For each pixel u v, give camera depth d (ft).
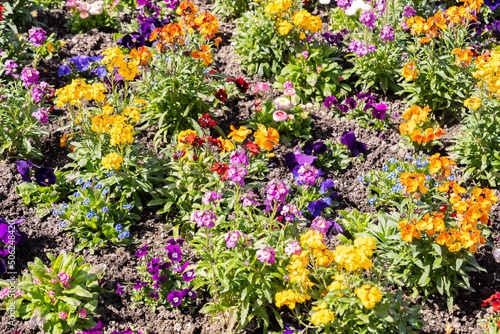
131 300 14.16
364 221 15.76
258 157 18.16
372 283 12.74
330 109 20.63
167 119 18.70
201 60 18.71
